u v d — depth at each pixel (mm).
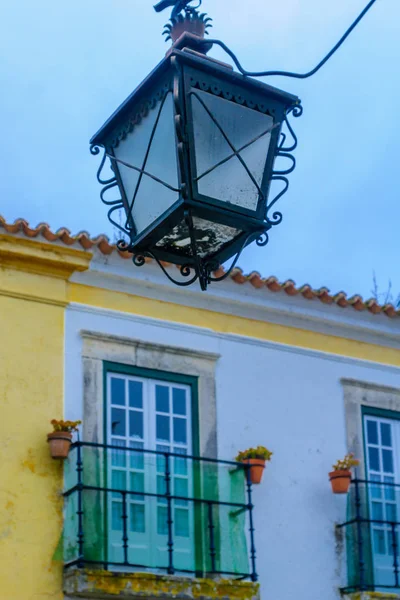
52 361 9594
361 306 11281
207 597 9141
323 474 10695
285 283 10820
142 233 4539
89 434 9531
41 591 8805
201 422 10164
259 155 4555
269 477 10352
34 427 9297
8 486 9008
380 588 10344
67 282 9953
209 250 4578
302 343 11141
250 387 10625
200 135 4402
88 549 8938
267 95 4609
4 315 9523
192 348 10398
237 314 10828
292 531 10266
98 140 4895
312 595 10117
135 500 9375
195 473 9852
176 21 4852
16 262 9695
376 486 10945
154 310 10336
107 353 9906
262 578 9898
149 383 10039
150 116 4586
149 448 9781
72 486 9172
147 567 9070
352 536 10523
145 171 4594
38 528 8984
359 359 11445
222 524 9656
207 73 4461
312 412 10898
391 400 11477
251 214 4469
